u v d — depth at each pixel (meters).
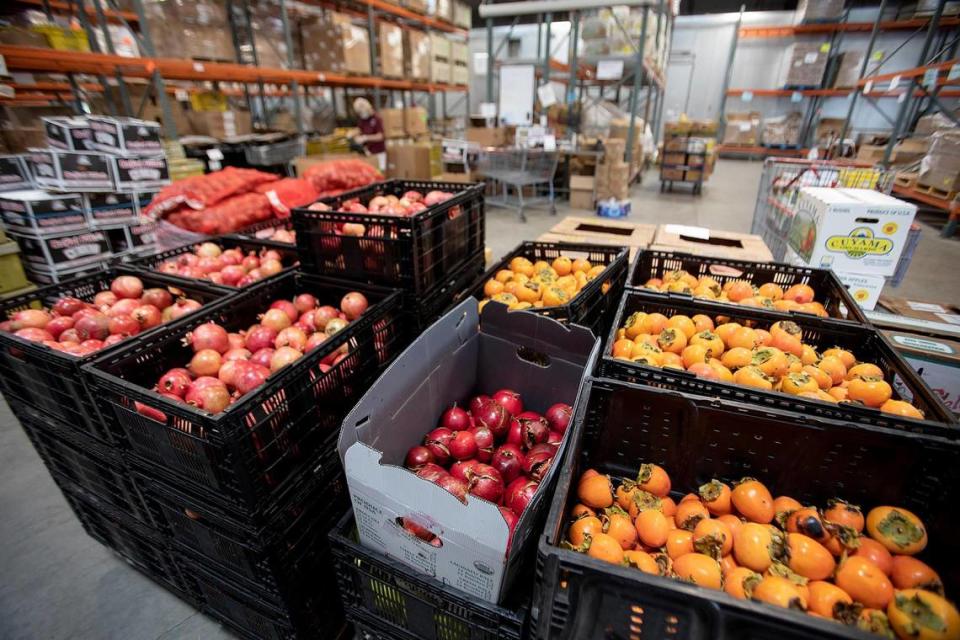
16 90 4.77
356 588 0.95
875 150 6.79
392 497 0.76
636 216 5.79
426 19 6.65
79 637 1.29
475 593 0.78
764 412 0.84
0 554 1.54
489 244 4.54
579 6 5.77
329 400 1.17
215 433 0.85
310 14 5.30
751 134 10.98
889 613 0.64
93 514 1.44
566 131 7.33
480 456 1.10
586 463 1.01
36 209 2.72
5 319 1.37
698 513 0.82
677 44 11.63
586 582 0.57
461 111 12.77
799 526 0.76
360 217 1.49
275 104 8.78
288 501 1.03
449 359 1.22
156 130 3.21
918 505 0.80
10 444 2.02
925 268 3.94
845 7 9.91
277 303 1.50
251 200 2.38
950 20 7.95
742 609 0.52
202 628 1.31
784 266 1.60
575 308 1.39
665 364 1.11
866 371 1.09
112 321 1.33
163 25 3.49
